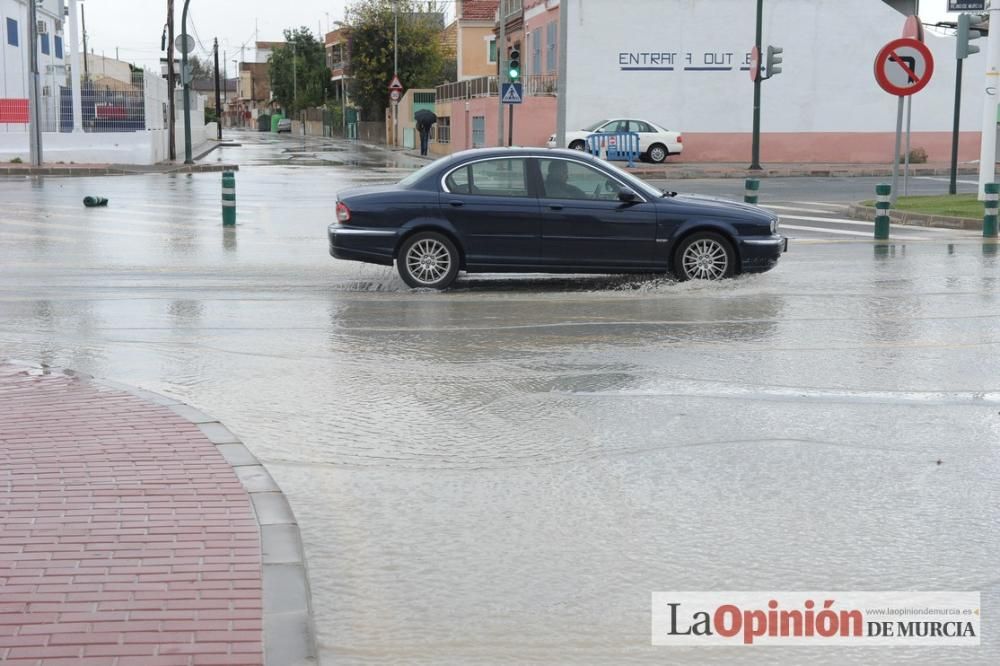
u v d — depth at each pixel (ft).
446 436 23.93
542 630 15.08
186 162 141.69
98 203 81.10
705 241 45.19
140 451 21.67
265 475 20.34
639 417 25.39
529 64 173.88
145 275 48.37
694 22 147.84
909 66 69.56
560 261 44.65
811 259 52.90
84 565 16.10
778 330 35.45
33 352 32.22
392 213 44.32
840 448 23.09
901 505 19.79
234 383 28.48
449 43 290.56
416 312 39.24
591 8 147.33
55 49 200.44
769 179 119.55
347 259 44.86
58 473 20.30
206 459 21.21
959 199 79.61
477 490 20.59
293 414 25.61
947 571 16.97
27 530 17.46
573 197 44.65
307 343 33.58
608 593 16.20
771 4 147.64
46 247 58.13
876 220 61.16
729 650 14.52
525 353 32.12
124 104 140.56
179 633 14.06
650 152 140.15
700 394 27.43
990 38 75.20
